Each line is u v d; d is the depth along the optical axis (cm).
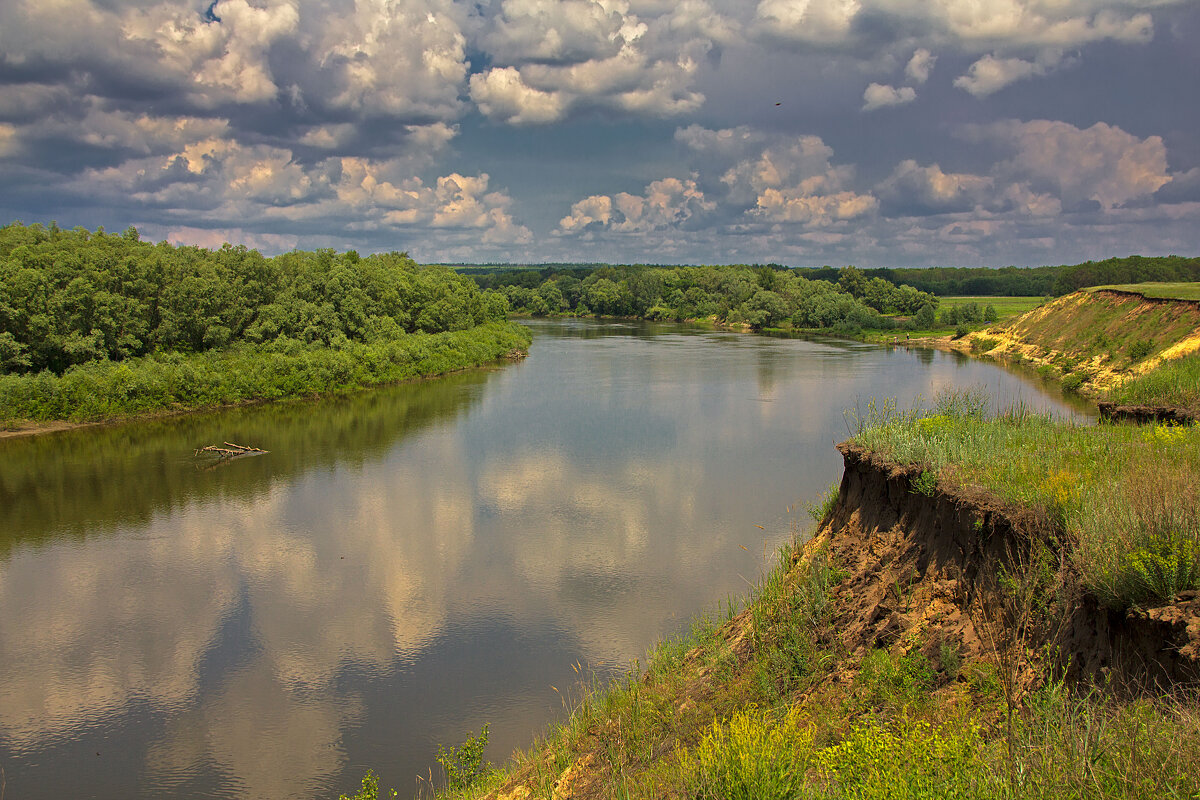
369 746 1705
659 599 2298
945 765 680
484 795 1284
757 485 3438
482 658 2028
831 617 1271
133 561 2722
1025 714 810
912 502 1276
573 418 5188
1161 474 985
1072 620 858
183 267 6700
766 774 750
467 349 8306
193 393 5706
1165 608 752
